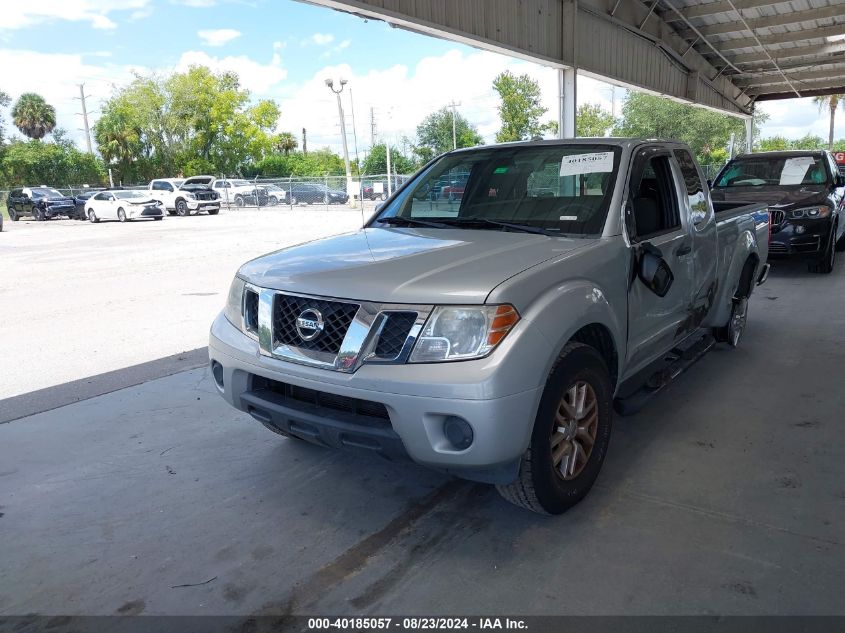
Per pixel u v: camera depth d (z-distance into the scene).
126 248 17.12
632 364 3.69
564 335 2.76
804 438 3.98
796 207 9.25
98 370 5.75
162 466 3.83
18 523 3.22
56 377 5.57
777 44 18.83
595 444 3.23
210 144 59.28
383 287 2.72
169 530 3.13
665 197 4.13
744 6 15.07
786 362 5.49
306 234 20.38
